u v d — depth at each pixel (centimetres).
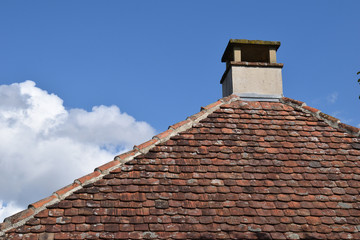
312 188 721
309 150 798
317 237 645
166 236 624
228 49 1038
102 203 662
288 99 940
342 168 766
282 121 870
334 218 675
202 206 670
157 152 759
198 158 756
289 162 768
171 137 795
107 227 628
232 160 759
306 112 902
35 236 609
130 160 739
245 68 978
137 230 628
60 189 675
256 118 872
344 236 650
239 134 820
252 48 1038
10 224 618
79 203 659
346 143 823
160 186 698
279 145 804
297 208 684
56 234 614
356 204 701
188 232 632
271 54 1014
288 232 648
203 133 812
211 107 879
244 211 669
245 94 945
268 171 744
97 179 699
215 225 645
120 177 706
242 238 631
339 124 863
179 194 686
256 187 712
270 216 667
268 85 967
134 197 675
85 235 616
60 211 645
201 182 711
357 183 739
